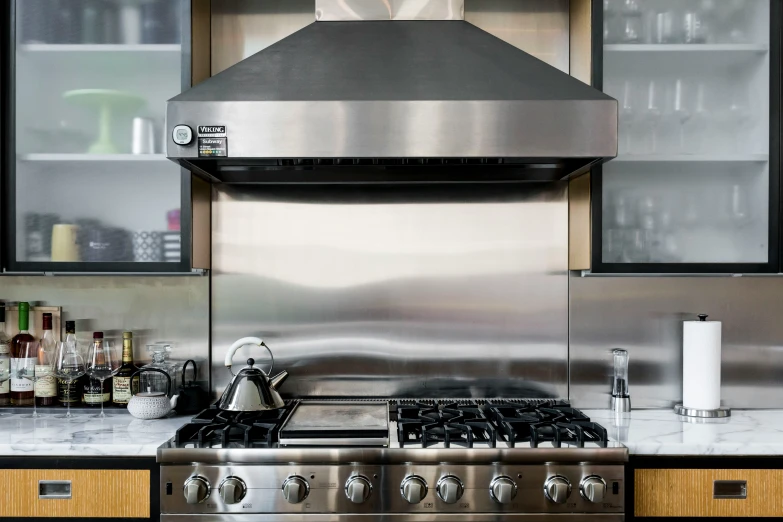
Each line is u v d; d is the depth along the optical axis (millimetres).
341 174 1981
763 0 1904
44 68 1976
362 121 1555
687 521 1562
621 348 2074
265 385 1766
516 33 2119
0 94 1846
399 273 2094
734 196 1947
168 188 1975
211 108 1560
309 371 2088
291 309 2092
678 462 1570
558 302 2086
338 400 2016
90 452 1532
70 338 1921
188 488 1448
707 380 1902
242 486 1466
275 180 2047
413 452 1477
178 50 1875
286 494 1445
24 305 1957
